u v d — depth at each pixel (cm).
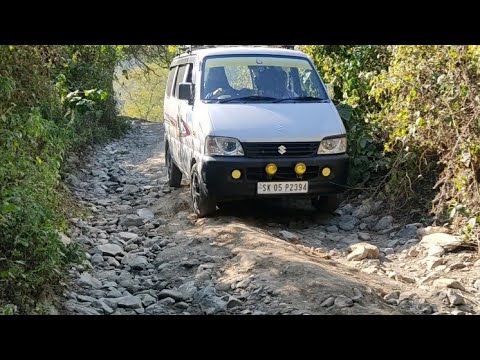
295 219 634
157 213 669
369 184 697
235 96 627
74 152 981
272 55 665
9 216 392
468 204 554
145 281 472
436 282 454
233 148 573
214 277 459
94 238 580
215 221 591
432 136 607
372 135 700
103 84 1240
